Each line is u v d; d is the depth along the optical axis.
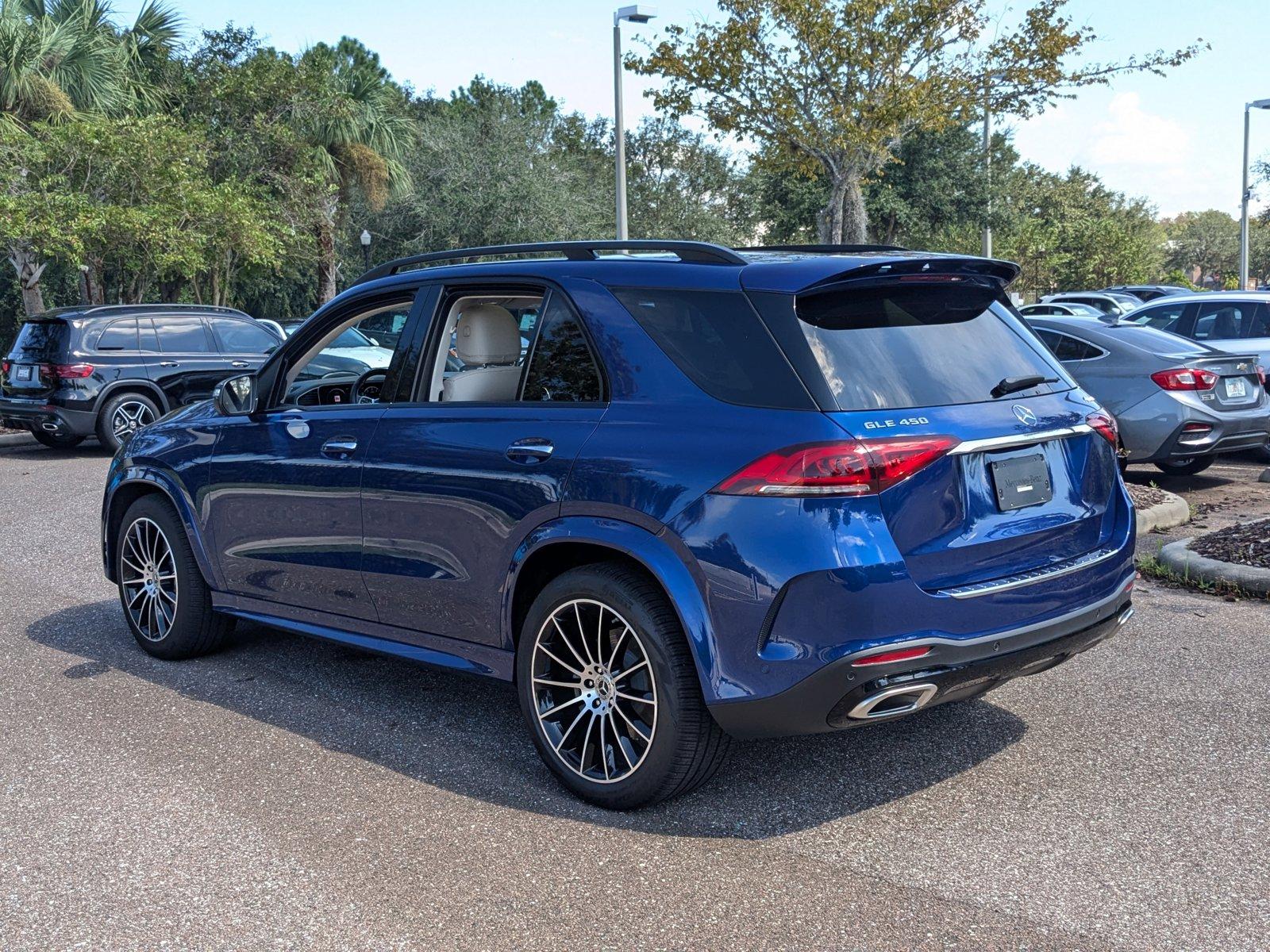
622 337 3.59
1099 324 9.86
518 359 4.28
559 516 3.57
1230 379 9.38
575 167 44.94
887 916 2.93
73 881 3.19
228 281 29.00
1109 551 3.72
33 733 4.35
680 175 48.78
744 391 3.29
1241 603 5.86
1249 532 6.75
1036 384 3.62
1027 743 4.07
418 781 3.85
